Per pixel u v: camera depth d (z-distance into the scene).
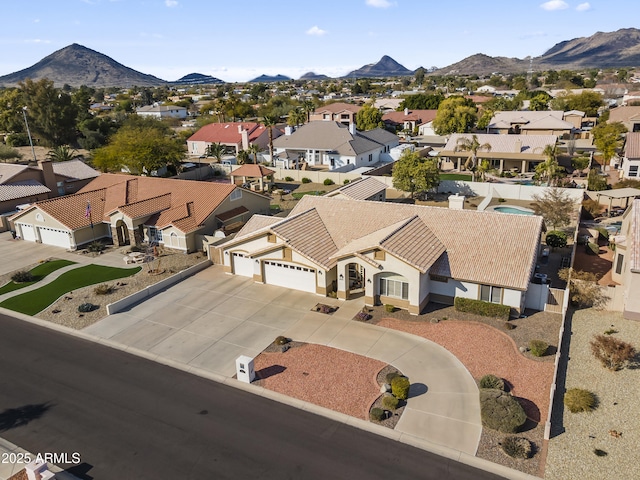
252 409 22.53
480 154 71.88
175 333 29.81
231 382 24.66
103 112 172.25
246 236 36.72
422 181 57.03
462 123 97.62
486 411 20.77
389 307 31.00
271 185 67.75
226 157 89.25
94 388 24.59
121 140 71.94
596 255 39.84
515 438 19.66
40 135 104.19
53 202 47.88
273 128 94.75
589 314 30.19
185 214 46.12
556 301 30.45
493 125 95.12
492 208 54.72
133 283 37.62
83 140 101.81
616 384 23.31
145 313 32.56
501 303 30.36
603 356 24.50
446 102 101.81
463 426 20.89
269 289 35.56
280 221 38.38
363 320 30.25
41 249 46.72
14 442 20.78
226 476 18.52
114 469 19.06
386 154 83.12
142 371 26.02
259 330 29.70
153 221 46.06
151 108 155.75
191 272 39.00
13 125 111.50
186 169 78.94
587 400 21.48
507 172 70.44
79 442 20.66
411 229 33.56
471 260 31.50
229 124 99.56
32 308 34.06
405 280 30.80
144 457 19.66
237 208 49.88
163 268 40.47
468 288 31.06
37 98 101.38
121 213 45.34
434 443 19.94
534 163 72.38
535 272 35.81
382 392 23.28
